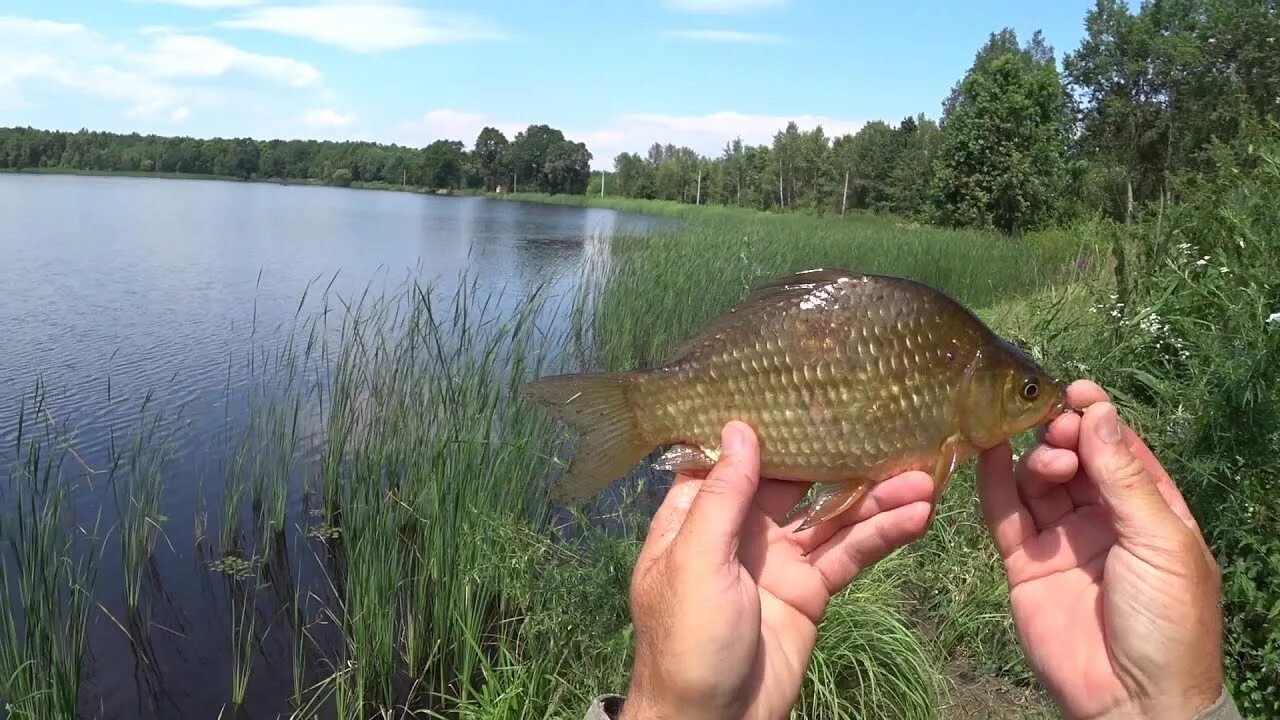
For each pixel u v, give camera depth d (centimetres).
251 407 837
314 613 640
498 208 7006
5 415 936
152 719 526
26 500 721
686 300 1288
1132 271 773
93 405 980
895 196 6662
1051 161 3884
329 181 11456
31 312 1520
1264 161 741
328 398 1001
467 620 542
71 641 570
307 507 791
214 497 786
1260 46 3138
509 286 1966
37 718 491
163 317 1504
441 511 583
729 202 8756
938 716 464
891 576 562
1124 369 623
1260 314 500
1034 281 1775
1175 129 3375
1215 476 454
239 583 667
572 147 10869
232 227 3622
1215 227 714
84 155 10531
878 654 471
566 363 1057
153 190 6744
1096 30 3622
